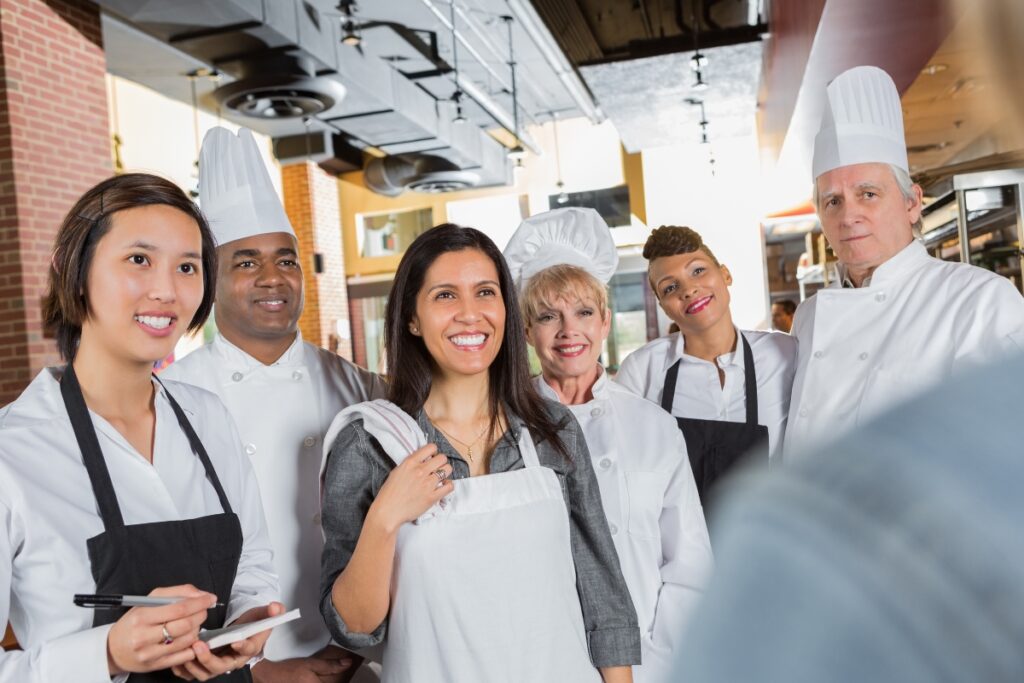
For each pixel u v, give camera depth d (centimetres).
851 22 407
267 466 193
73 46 548
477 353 152
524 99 1075
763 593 15
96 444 123
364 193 1216
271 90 744
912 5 385
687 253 223
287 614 119
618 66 756
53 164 527
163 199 127
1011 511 13
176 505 133
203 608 111
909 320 185
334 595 140
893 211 191
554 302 191
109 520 121
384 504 135
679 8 668
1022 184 382
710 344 228
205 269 138
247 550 147
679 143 1079
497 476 146
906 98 532
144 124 892
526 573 142
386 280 1196
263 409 196
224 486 145
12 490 115
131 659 107
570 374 193
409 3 751
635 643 153
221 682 128
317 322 1116
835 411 190
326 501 150
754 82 836
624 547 179
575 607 149
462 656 138
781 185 888
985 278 177
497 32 841
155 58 812
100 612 117
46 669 108
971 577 13
